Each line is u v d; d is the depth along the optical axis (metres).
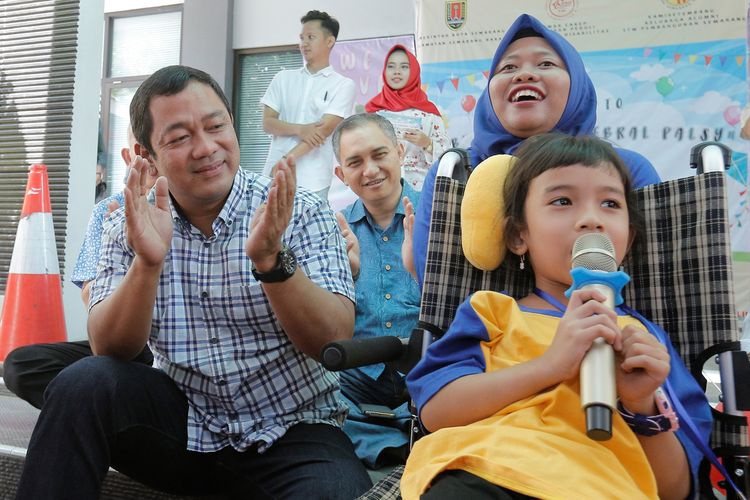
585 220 1.10
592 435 0.87
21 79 4.34
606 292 0.99
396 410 1.82
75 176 4.25
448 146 3.85
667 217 1.28
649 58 3.58
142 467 1.37
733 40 3.49
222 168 1.39
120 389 1.27
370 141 2.04
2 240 4.34
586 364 0.93
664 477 1.01
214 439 1.38
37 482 1.19
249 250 1.23
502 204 1.24
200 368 1.38
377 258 2.02
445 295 1.32
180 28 6.19
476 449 0.96
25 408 2.56
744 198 3.49
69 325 4.04
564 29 3.66
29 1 4.34
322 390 1.45
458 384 1.08
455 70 3.81
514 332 1.13
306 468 1.31
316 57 4.89
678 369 1.14
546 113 1.76
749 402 1.14
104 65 6.42
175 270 1.43
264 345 1.41
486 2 3.75
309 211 1.49
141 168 1.27
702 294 1.22
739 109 3.49
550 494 0.87
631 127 3.62
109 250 1.48
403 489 1.02
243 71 5.70
